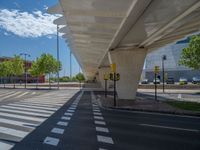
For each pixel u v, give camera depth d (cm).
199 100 2753
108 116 1603
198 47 3469
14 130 1115
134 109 1945
